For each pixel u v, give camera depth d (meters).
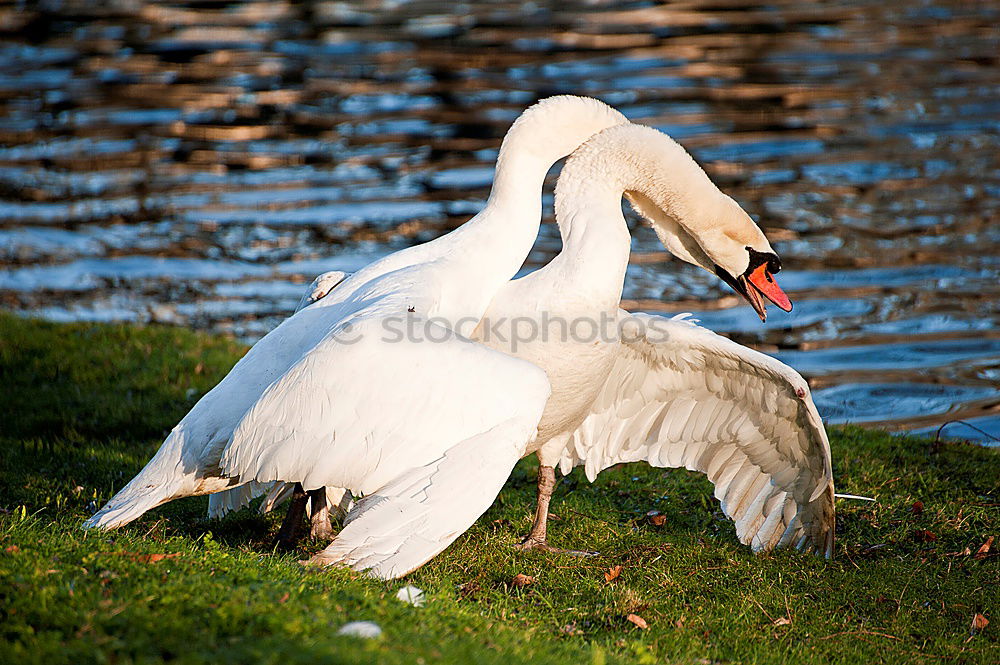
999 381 18.48
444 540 7.82
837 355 19.91
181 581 7.59
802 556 10.79
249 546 10.18
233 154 33.44
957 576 10.37
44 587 7.30
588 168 10.23
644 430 11.48
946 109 35.75
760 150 32.47
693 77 39.16
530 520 11.56
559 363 9.73
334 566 8.31
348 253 26.23
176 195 30.23
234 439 8.53
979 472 12.66
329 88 39.28
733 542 11.24
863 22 46.34
